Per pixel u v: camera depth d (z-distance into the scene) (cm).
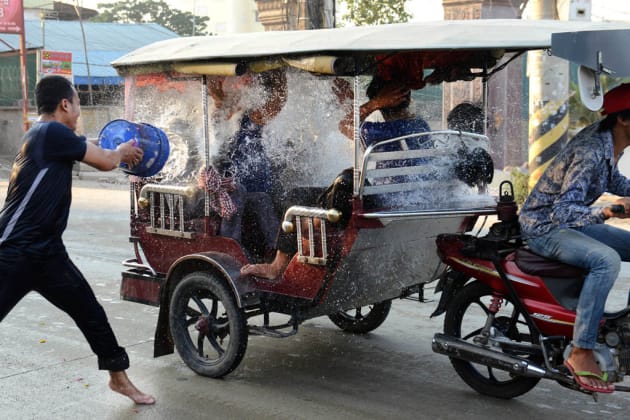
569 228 371
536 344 395
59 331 560
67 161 372
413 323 580
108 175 1928
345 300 432
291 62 396
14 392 437
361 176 388
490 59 469
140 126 414
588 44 335
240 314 440
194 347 471
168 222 486
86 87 2558
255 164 477
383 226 399
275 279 438
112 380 417
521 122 1214
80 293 392
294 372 471
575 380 368
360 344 530
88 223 1081
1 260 362
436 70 468
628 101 352
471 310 606
